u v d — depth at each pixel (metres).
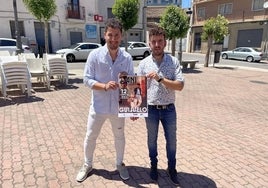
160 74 2.74
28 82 7.02
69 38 24.39
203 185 3.05
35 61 8.55
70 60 18.34
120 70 2.80
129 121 5.22
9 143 4.02
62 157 3.60
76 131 4.58
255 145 4.26
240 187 3.03
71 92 7.76
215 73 13.44
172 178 3.05
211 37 15.60
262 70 15.42
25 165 3.36
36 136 4.32
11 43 15.32
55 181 3.03
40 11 9.80
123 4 10.52
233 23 28.77
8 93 7.32
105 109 2.84
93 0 25.41
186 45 35.84
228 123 5.37
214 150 4.00
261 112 6.34
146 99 2.73
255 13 26.39
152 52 2.76
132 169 3.35
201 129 4.94
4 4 20.25
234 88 9.48
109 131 4.62
